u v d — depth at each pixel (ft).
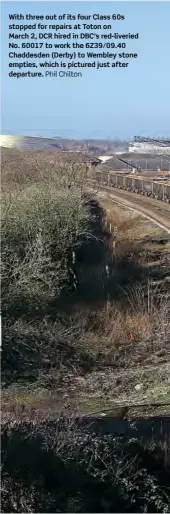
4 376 41.98
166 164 264.93
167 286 69.05
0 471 25.41
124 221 117.08
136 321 56.24
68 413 36.17
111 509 26.07
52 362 46.03
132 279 71.31
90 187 100.89
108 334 54.08
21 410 35.47
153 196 159.74
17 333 47.50
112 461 29.37
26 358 45.14
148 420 36.76
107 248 82.53
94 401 40.04
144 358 49.44
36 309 52.26
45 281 52.03
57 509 25.30
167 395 41.22
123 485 27.73
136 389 42.68
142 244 94.99
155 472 29.48
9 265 51.55
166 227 111.86
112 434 33.22
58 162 89.04
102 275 68.03
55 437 30.40
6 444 29.01
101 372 46.21
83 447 30.30
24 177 80.07
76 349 49.75
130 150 299.58
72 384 43.19
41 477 26.81
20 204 59.57
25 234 56.85
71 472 27.86
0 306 45.11
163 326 55.62
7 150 94.32
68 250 64.34
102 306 59.82
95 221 84.84
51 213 61.62
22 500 25.26
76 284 62.64
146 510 26.43
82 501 26.12
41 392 40.55
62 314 55.57
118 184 184.75
